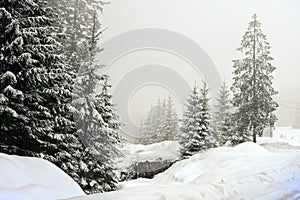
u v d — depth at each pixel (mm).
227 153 16047
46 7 13508
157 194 5930
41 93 12852
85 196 5727
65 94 13383
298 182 9164
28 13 12828
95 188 15742
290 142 28359
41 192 5855
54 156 13602
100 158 16406
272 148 24688
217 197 6676
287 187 8461
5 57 11492
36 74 11844
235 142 31969
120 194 5867
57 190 6422
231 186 7715
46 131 13258
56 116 13453
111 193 5984
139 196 5703
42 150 13359
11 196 5211
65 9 24578
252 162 13258
